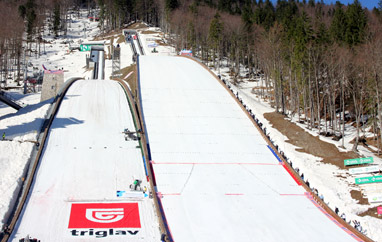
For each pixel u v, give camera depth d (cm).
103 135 4312
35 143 3925
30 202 3097
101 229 2833
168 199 3306
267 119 5350
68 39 14525
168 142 4319
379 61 4700
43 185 3341
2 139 3897
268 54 6725
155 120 4838
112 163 3775
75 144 4059
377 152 4688
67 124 4494
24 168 3497
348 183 3741
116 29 15512
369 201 3397
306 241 2841
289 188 3628
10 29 9319
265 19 10750
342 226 3069
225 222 3036
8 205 2967
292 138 4688
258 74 9431
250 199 3394
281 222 3078
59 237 2711
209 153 4166
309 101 5841
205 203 3284
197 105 5412
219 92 6025
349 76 5672
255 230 2950
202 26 10994
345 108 6338
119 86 6266
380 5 8888
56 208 3050
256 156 4200
